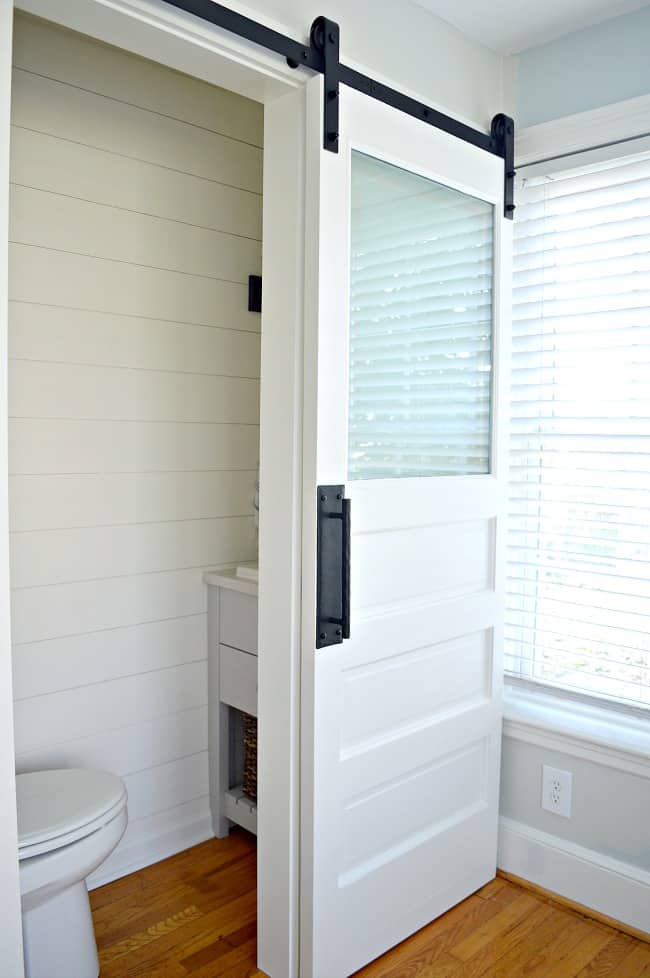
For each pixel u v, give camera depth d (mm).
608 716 2176
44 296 2062
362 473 1843
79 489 2158
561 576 2273
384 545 1875
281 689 1773
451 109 2100
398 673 1932
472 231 2109
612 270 2121
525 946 1980
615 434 2131
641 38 2023
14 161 1988
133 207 2240
